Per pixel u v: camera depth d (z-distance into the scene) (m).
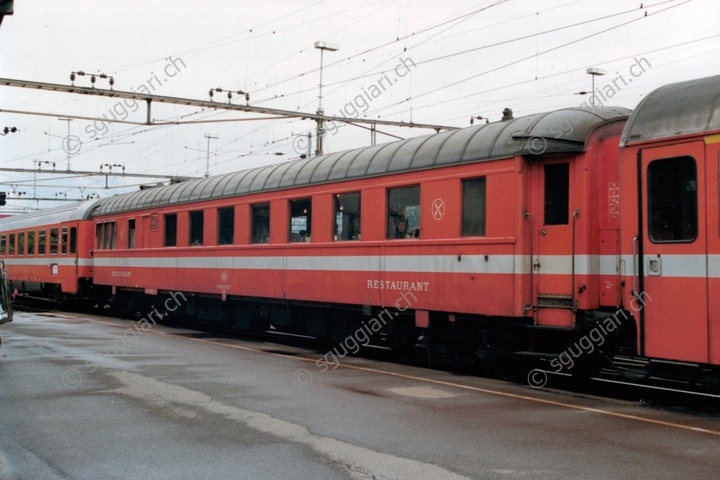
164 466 5.86
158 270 19.27
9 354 12.44
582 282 9.45
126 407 8.09
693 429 7.16
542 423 7.39
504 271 10.13
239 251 15.95
